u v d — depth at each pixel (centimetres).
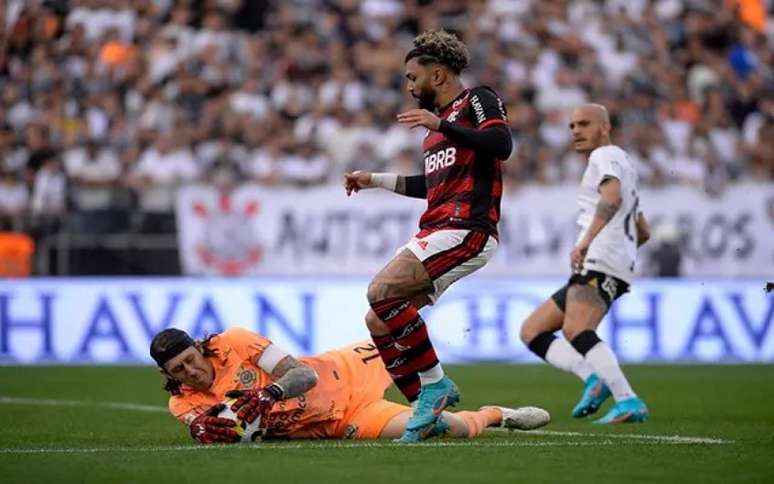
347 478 2006
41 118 6725
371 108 7012
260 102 6988
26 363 5497
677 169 6869
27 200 6138
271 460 2200
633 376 4856
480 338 5628
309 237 5694
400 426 2572
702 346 5669
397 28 7531
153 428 3084
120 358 5534
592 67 7450
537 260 5750
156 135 6588
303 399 2534
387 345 2589
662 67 7575
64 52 7100
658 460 2241
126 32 7231
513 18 7612
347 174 2783
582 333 3189
